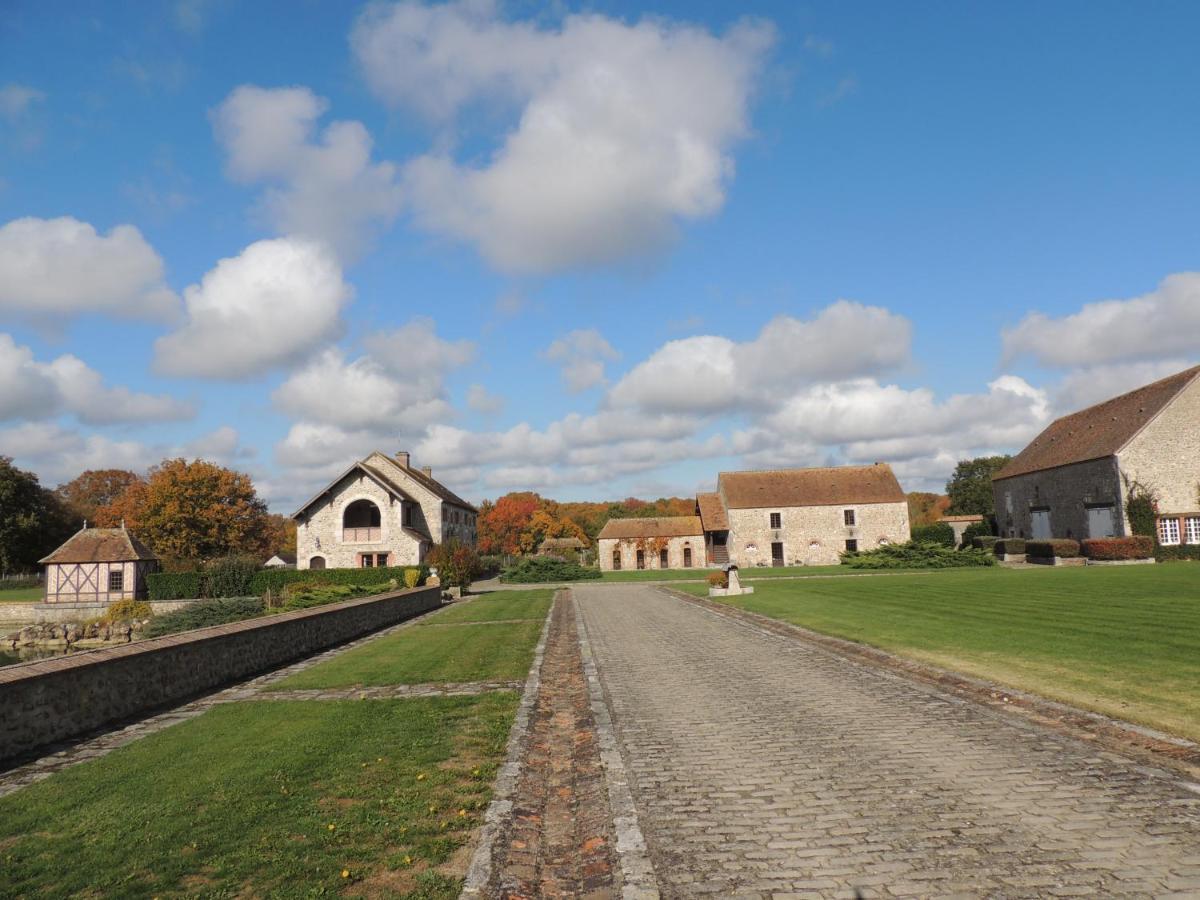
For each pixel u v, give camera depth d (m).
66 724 9.44
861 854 5.05
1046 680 10.03
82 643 32.09
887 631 15.79
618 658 14.75
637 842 5.50
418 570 38.78
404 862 5.15
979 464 90.00
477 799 6.47
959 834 5.28
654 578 47.88
